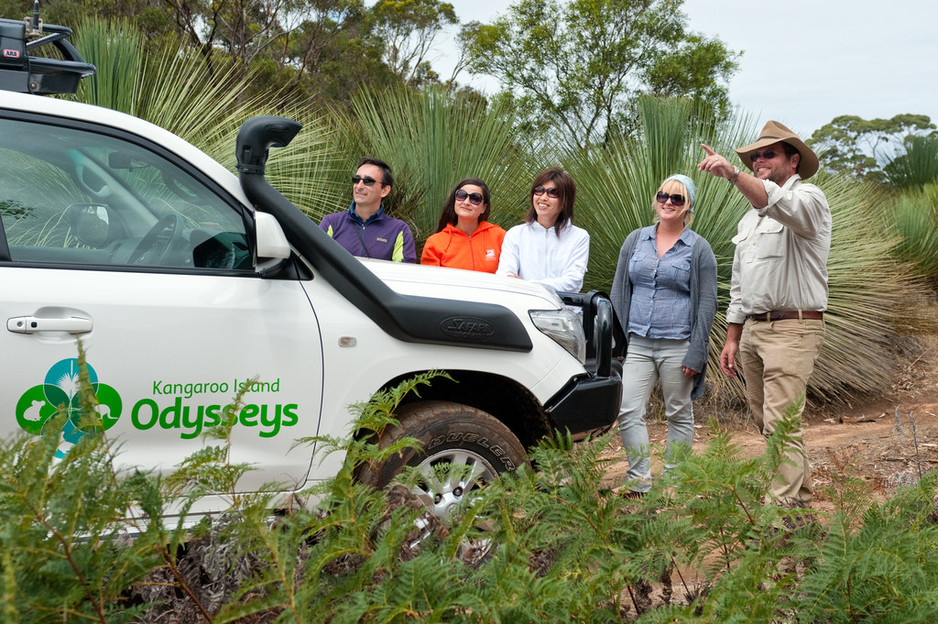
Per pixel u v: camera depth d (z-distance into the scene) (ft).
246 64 66.64
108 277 8.49
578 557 4.59
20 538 3.30
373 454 5.01
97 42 24.29
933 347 31.07
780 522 5.09
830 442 20.86
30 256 8.28
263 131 9.18
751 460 4.89
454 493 9.90
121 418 8.36
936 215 44.50
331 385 9.34
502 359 10.39
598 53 90.68
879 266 29.55
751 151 13.79
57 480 3.64
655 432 22.09
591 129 31.14
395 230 15.90
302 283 9.48
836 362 26.00
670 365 14.98
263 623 4.73
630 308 15.23
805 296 13.20
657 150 28.25
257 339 8.99
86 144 8.77
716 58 90.27
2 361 7.88
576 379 11.07
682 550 4.85
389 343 9.68
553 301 11.41
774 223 13.34
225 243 9.21
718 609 4.03
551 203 15.46
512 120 30.14
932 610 4.18
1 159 8.40
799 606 4.58
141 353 8.43
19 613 3.24
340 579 4.44
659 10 89.66
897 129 173.78
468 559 5.68
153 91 24.27
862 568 4.36
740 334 14.75
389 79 92.94
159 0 74.18
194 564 5.14
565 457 5.21
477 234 16.15
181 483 4.76
